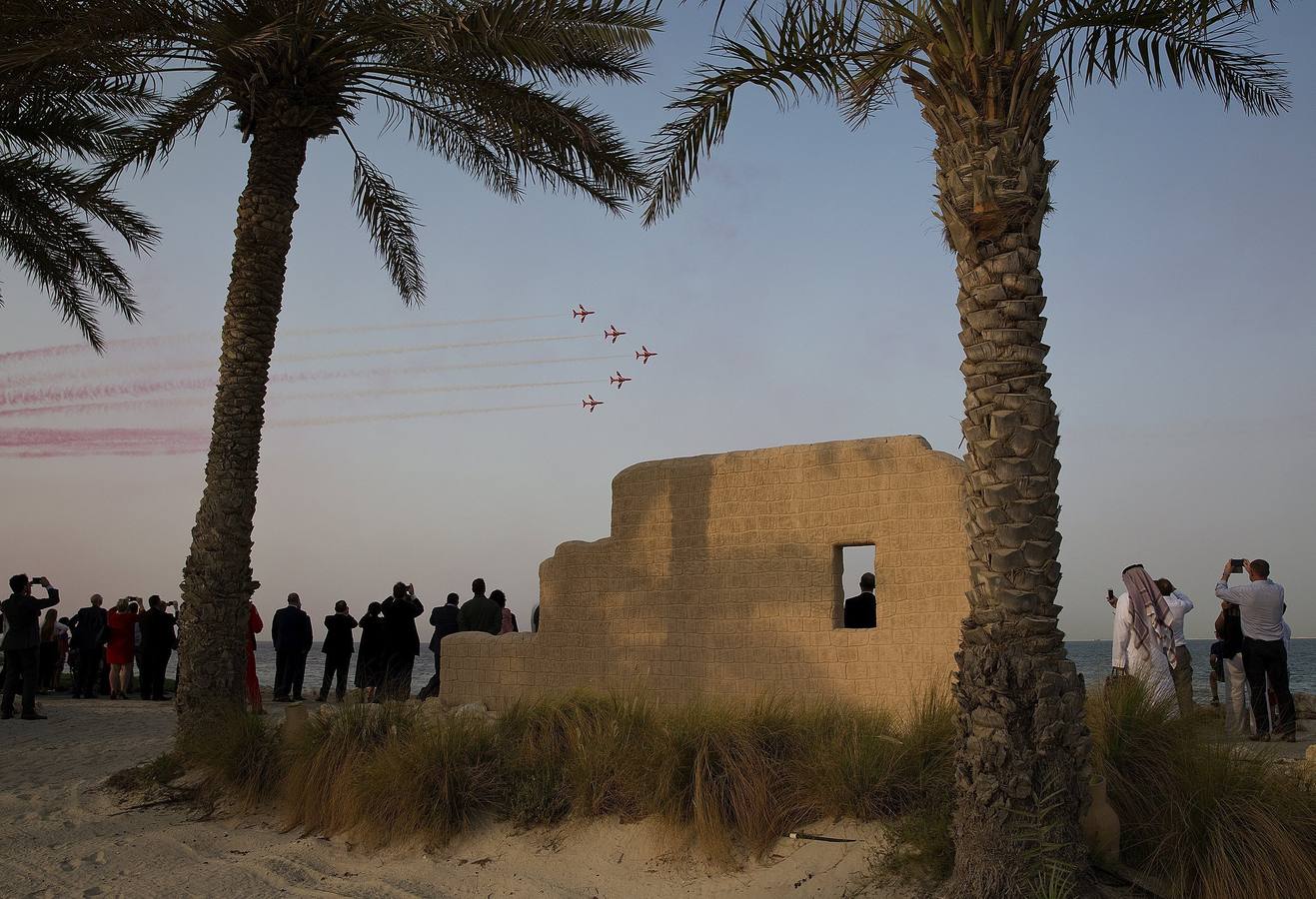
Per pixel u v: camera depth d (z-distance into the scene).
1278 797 5.94
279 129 11.31
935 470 10.02
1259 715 9.28
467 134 13.23
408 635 15.46
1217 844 5.70
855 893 6.18
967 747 5.72
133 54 10.62
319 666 45.72
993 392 5.77
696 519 11.52
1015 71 5.86
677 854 7.21
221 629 10.59
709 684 11.12
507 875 7.34
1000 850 5.47
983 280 5.84
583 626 12.16
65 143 14.58
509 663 12.61
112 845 8.23
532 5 9.73
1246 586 9.44
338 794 8.58
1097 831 5.88
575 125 11.52
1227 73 7.31
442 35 9.82
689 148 7.70
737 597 11.09
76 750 11.69
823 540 10.65
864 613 11.34
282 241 11.35
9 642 14.26
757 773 7.41
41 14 10.29
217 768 9.55
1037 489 5.71
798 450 10.96
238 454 10.91
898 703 9.91
